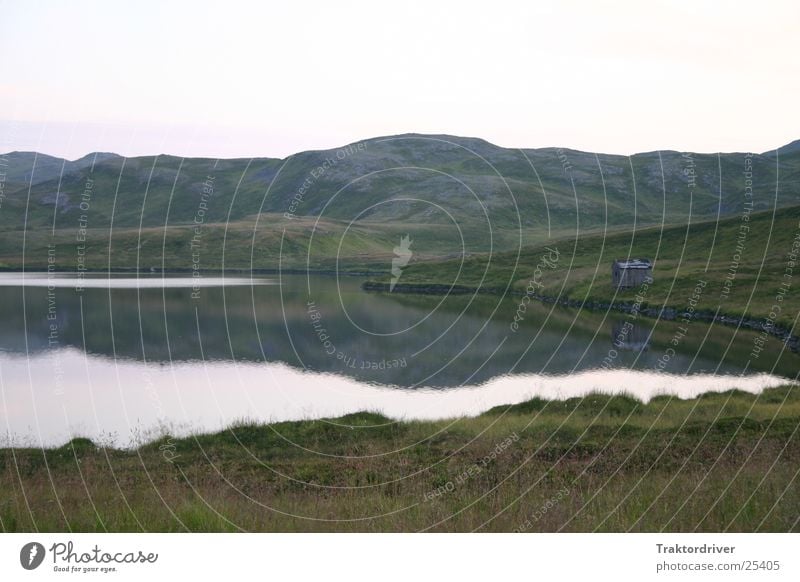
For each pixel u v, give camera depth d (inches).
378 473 759.7
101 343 2338.8
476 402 1441.9
